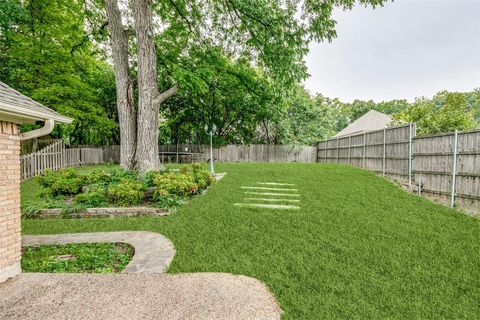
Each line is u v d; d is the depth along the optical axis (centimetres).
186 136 2338
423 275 284
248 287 262
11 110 272
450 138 605
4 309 230
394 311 224
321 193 700
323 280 274
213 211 545
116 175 751
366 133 1112
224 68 1111
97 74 1791
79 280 281
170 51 1087
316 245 368
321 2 761
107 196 620
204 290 257
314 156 2031
